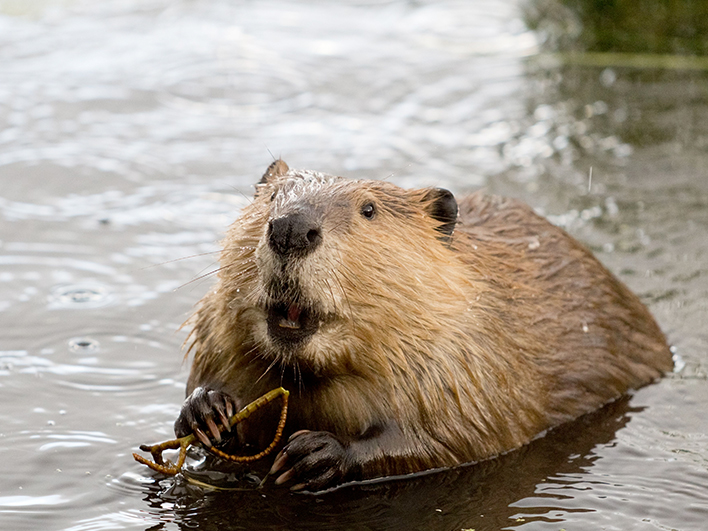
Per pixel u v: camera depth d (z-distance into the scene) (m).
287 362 7.34
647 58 18.72
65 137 14.67
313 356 7.30
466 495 7.59
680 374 9.70
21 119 15.20
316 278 7.02
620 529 7.14
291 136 15.03
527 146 15.05
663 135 15.56
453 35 19.84
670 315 10.70
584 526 7.16
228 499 7.42
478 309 8.20
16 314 10.11
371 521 7.19
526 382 8.48
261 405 7.50
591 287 9.55
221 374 7.95
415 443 7.79
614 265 11.73
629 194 13.60
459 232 8.66
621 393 9.32
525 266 9.09
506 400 8.23
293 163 14.03
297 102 16.36
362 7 21.56
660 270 11.63
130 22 20.05
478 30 20.11
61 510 7.15
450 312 7.90
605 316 9.48
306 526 7.09
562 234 9.84
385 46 19.20
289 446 7.48
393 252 7.60
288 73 17.56
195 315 8.27
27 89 16.34
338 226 7.27
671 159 14.73
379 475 7.73
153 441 8.12
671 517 7.32
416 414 7.77
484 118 16.05
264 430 7.99
